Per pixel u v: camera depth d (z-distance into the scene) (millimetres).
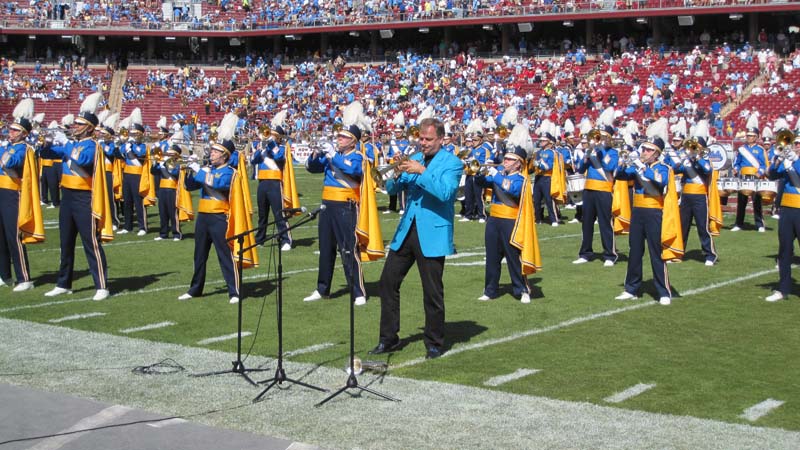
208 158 11125
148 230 18703
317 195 26172
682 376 7586
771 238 17328
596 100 39281
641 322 9742
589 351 8445
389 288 8352
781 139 10914
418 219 8117
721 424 6316
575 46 44469
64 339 8875
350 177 10766
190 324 9648
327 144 10969
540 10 43406
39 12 52344
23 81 49594
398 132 21516
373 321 9773
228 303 10836
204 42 54594
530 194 10867
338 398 6906
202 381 7383
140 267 13719
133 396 6953
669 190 10695
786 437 6051
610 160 13766
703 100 37250
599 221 13883
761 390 7184
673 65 39750
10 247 11742
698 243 16578
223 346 8633
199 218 11000
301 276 12781
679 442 5941
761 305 10688
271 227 17266
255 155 16062
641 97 38594
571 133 21172
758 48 39438
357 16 48281
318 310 10414
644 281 12484
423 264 8164
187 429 6141
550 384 7328
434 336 8195
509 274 12141
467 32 49531
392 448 5812
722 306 10633
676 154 14555
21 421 6273
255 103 48125
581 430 6176
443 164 7879
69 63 51688
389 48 51156
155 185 18453
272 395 6992
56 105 48750
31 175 11680
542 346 8641
